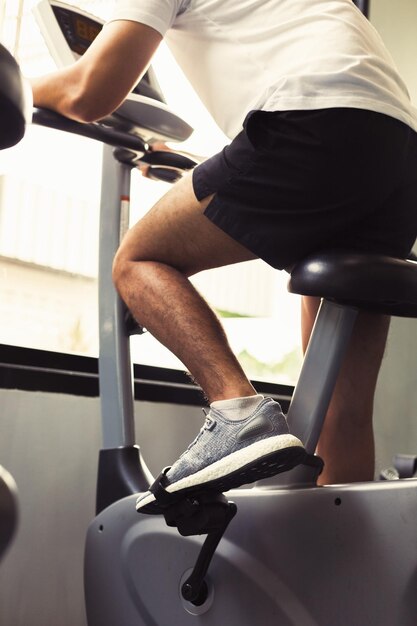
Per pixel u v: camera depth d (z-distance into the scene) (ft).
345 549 4.64
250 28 4.89
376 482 4.70
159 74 9.32
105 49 4.82
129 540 5.50
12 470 7.05
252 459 4.11
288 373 10.41
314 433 4.90
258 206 4.58
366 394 5.66
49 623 7.00
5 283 7.79
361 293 4.37
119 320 6.04
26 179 7.98
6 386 7.15
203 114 9.61
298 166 4.46
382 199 4.72
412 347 11.44
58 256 8.18
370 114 4.50
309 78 4.50
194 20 5.01
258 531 4.94
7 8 7.84
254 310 10.18
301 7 4.89
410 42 12.05
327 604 4.63
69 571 7.24
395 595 4.43
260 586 4.83
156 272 4.87
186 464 4.44
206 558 4.81
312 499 4.80
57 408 7.46
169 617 5.19
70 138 8.33
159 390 8.36
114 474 5.88
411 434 11.19
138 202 9.15
